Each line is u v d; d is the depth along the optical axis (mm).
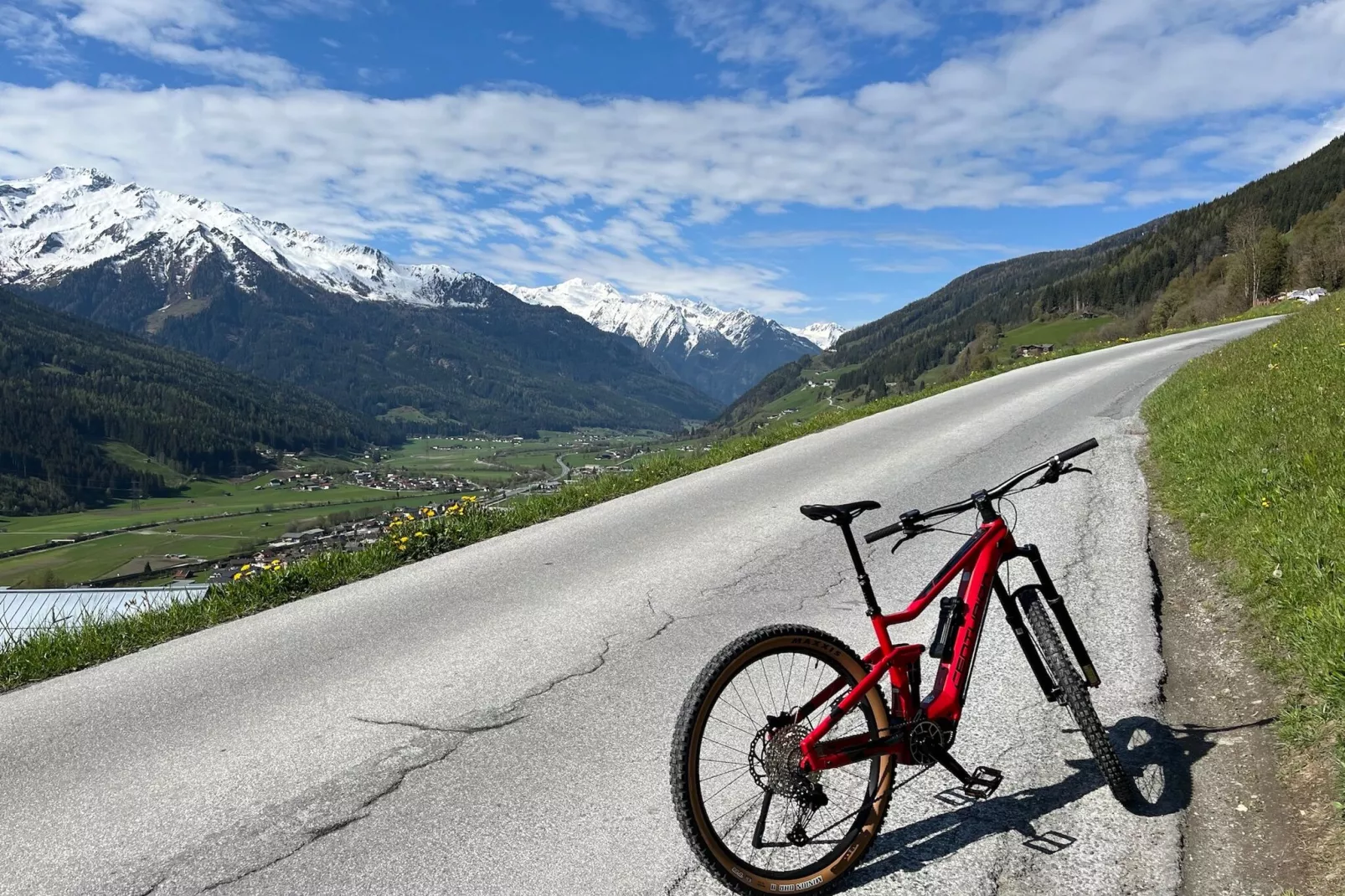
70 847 4094
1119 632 5754
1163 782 3941
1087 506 9305
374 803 4336
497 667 6203
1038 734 4520
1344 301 21484
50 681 6816
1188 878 3279
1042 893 3293
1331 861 3166
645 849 3762
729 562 8711
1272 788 3727
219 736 5305
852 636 6281
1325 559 5469
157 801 4508
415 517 11664
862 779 3965
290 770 4773
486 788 4414
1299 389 10500
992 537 3879
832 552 8773
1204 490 8250
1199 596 6270
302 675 6332
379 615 7797
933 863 3543
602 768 4551
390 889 3588
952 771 3660
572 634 6824
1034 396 21000
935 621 6406
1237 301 83750
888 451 15117
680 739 3146
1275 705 4398
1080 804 3844
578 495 13602
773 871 3334
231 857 3916
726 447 18547
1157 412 14664
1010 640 5879
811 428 20500
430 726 5246
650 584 8133
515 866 3699
